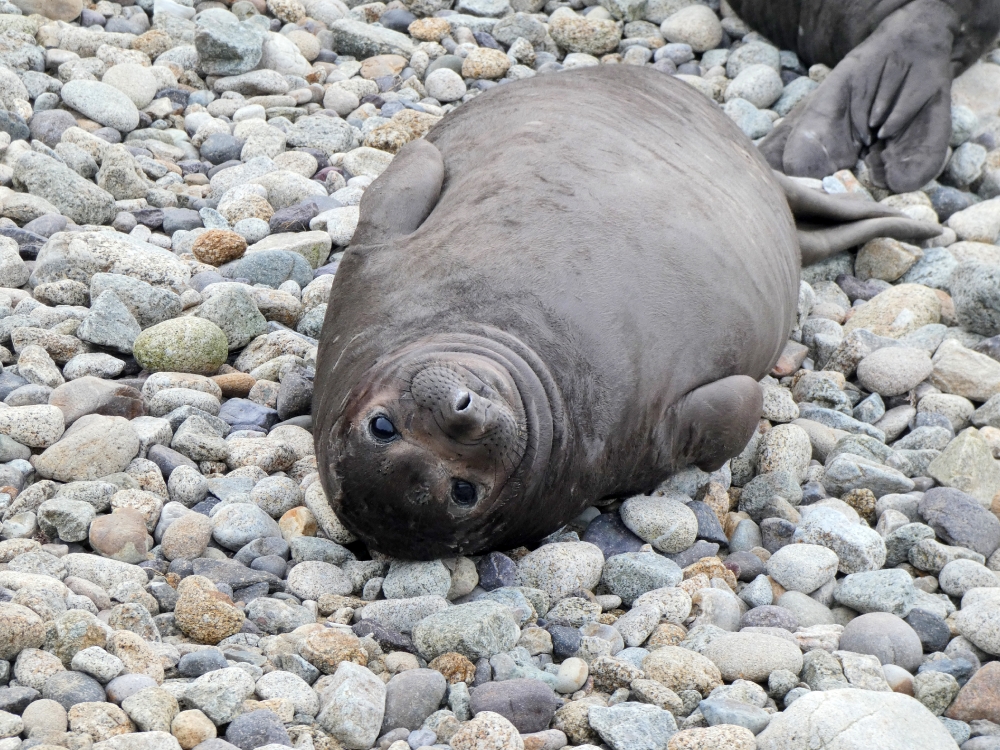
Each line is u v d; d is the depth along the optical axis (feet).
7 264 30.53
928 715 19.42
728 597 23.38
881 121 41.96
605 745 19.80
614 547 25.25
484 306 23.93
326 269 33.12
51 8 43.04
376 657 21.09
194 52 42.52
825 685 21.09
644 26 49.16
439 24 47.03
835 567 24.57
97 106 38.14
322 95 42.91
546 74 33.12
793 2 46.39
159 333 28.32
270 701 19.08
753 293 27.63
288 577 23.06
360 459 22.27
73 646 19.24
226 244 32.71
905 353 31.45
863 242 37.06
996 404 30.22
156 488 24.81
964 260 35.47
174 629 21.26
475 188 27.09
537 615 23.16
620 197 26.45
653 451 25.54
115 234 31.83
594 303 24.49
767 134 43.24
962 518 26.16
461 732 18.63
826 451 29.22
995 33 44.39
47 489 23.82
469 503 22.44
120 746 17.25
